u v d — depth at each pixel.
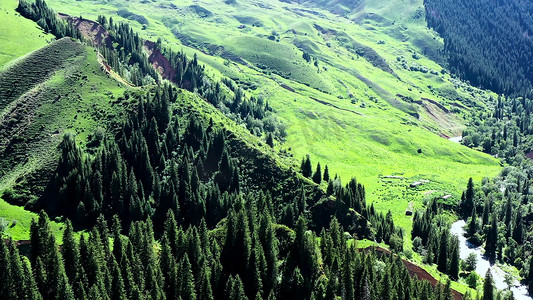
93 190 160.38
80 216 154.50
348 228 171.00
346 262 127.12
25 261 113.44
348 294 121.62
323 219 171.75
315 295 119.75
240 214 128.50
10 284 107.00
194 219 165.75
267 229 127.38
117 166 167.00
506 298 149.50
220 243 138.12
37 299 106.56
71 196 159.75
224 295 117.38
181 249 132.62
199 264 125.06
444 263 173.25
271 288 120.69
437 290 135.62
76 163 164.25
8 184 166.25
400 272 138.75
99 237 127.94
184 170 175.12
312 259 125.50
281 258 129.25
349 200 176.62
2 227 140.75
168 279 124.69
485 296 145.62
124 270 121.75
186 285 115.44
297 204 171.75
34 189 161.75
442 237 173.62
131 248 127.31
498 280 176.62
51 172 165.75
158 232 161.38
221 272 121.94
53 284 112.44
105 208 160.38
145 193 171.50
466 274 176.12
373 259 139.50
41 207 157.88
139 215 160.88
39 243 123.44
